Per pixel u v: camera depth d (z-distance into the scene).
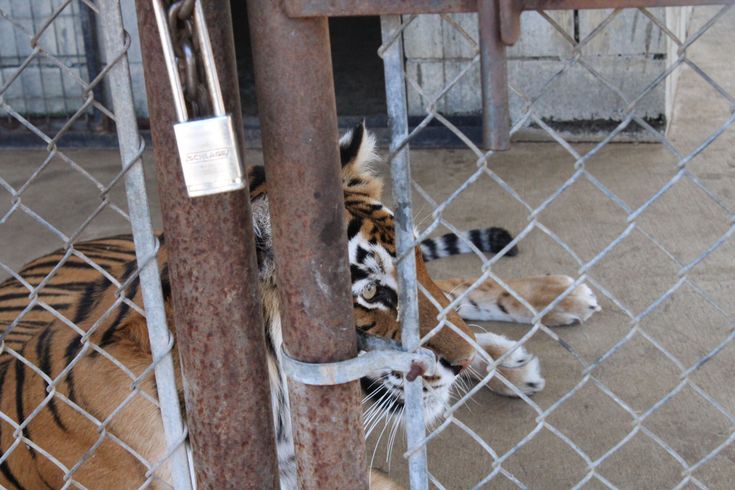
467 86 6.37
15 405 2.71
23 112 6.98
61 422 2.57
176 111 1.39
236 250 1.60
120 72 1.59
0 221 1.82
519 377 3.48
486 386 3.57
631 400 3.37
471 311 4.17
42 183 6.11
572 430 3.23
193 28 1.36
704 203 5.08
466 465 3.10
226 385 1.67
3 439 2.74
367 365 1.61
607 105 6.13
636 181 5.47
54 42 6.84
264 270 2.37
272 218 1.55
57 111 6.93
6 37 6.85
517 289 4.14
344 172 2.99
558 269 4.48
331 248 1.54
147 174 6.14
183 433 1.90
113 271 2.94
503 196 5.44
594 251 4.61
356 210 2.85
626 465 3.01
